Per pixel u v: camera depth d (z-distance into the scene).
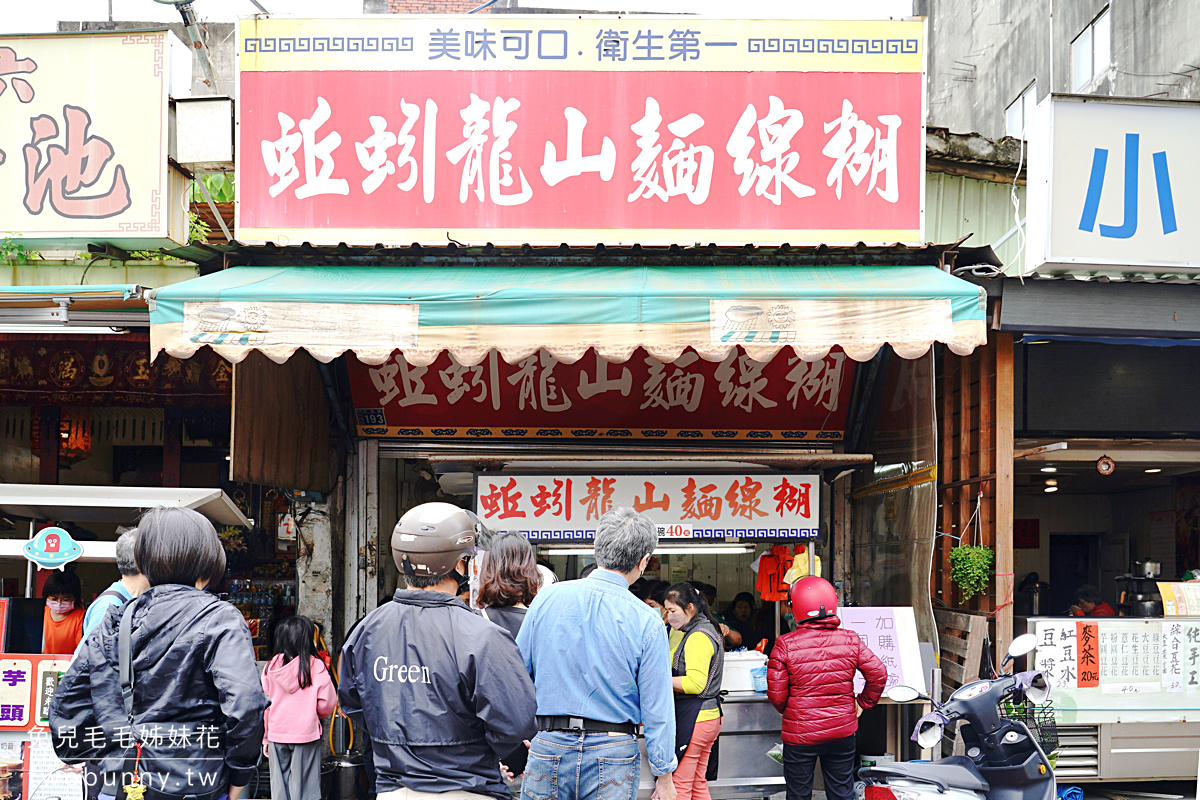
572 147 5.32
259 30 5.32
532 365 6.72
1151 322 5.22
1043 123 5.12
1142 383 6.93
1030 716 4.46
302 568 6.64
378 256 5.47
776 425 6.98
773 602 7.08
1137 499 10.53
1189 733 5.37
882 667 4.57
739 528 5.90
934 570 6.57
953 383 6.40
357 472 6.95
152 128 5.27
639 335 4.55
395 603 2.84
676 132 5.32
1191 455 6.96
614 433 7.00
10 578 6.96
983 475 5.68
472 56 5.32
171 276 6.77
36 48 5.30
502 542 4.10
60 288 5.07
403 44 5.32
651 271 5.28
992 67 14.47
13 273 6.68
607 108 5.32
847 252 5.44
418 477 8.24
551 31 5.32
